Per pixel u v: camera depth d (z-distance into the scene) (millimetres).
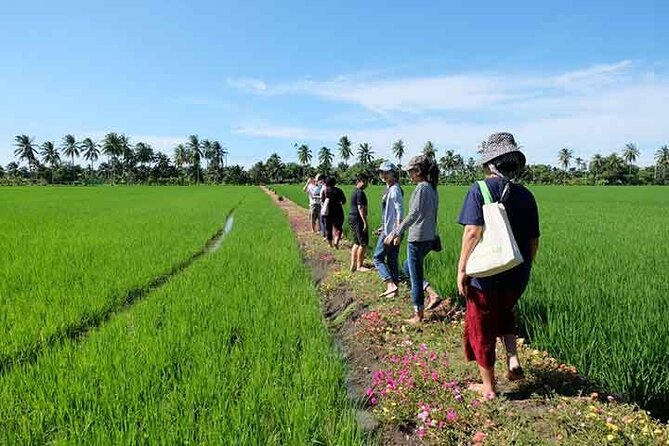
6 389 3895
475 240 3662
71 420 3438
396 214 6926
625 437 3244
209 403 3766
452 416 3549
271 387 4012
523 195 3662
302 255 12172
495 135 3715
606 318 4996
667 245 10562
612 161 113438
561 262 8250
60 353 4676
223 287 7699
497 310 3762
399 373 4406
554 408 3738
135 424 3338
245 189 74188
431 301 6258
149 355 4598
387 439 3688
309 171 123750
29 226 17406
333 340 6043
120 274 8578
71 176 115875
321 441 3426
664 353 4266
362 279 8367
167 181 112188
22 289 7355
